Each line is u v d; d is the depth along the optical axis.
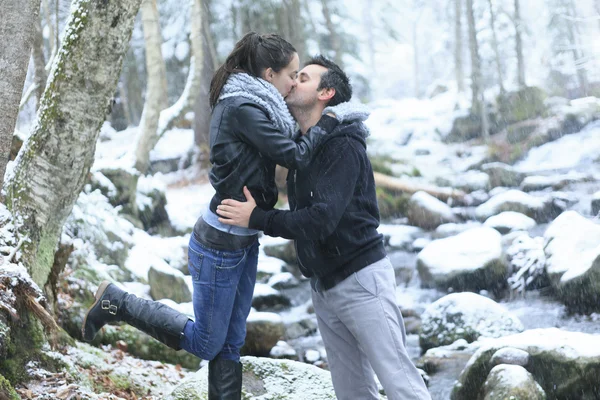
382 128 23.28
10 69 3.48
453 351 6.70
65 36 4.12
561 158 18.58
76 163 4.21
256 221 2.90
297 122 3.23
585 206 13.48
